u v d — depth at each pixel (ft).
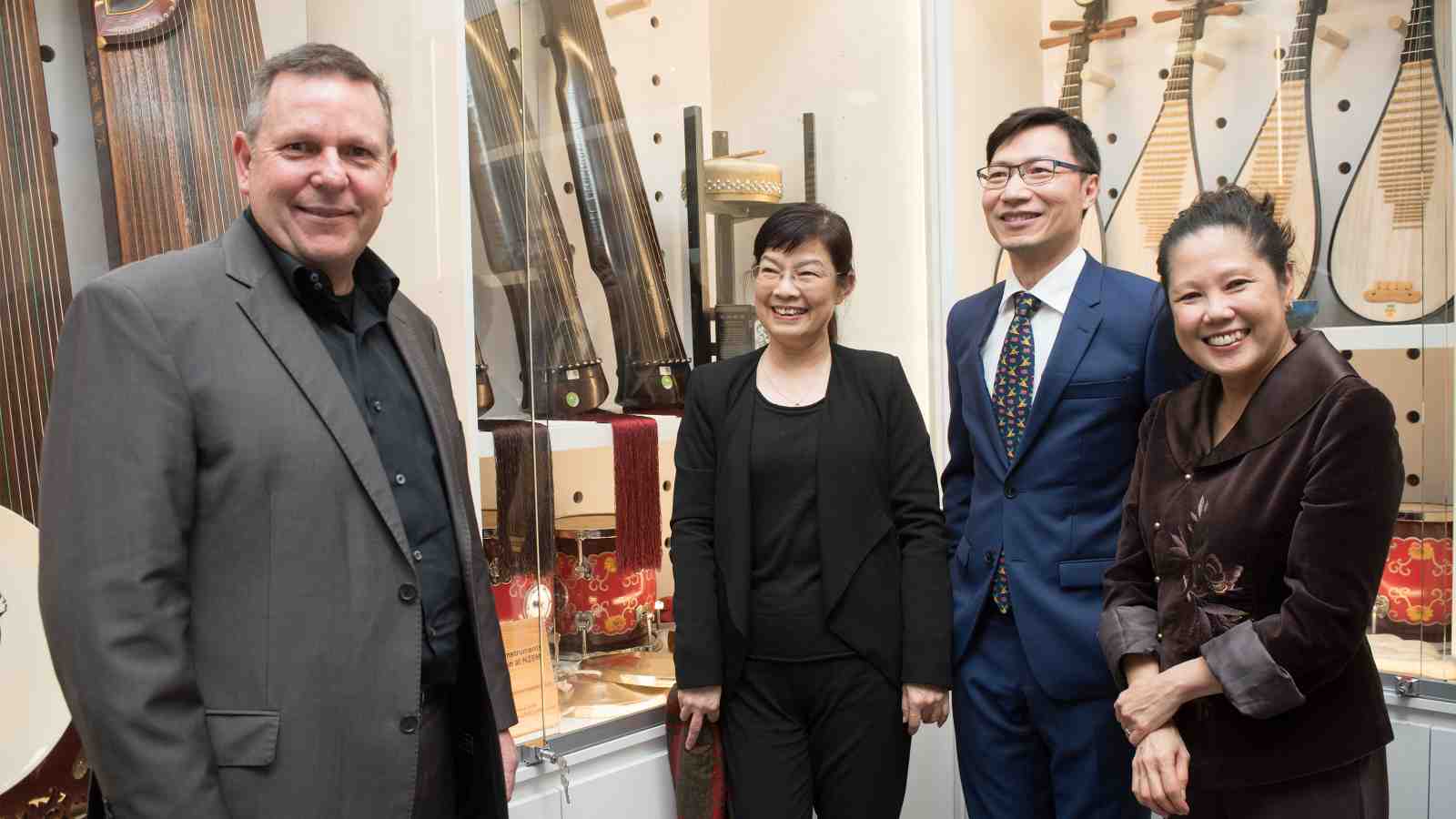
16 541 4.06
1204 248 3.92
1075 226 5.20
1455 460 6.11
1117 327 5.05
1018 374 5.31
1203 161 7.72
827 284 5.24
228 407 3.16
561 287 5.79
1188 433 4.23
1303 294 7.20
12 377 4.25
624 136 6.33
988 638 5.30
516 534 5.43
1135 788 4.08
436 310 5.38
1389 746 6.14
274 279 3.41
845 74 7.32
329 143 3.38
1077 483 5.04
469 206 5.26
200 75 4.91
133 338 3.06
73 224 4.98
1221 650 3.83
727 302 7.05
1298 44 7.25
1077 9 8.13
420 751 3.70
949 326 5.83
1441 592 6.15
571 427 5.85
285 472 3.21
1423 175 6.57
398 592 3.41
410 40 5.37
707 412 5.40
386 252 5.62
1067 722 5.00
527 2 5.66
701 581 5.24
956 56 7.29
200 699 3.07
